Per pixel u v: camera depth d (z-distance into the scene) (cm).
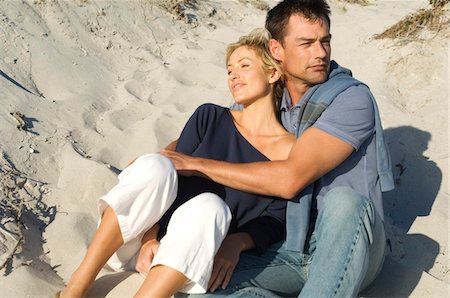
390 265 299
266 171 266
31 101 423
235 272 256
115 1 639
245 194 276
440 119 457
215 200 239
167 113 460
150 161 254
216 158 290
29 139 379
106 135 417
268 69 292
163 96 500
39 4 563
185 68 556
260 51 293
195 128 299
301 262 266
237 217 275
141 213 252
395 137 439
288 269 264
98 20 595
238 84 293
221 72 551
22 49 491
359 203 239
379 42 588
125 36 597
